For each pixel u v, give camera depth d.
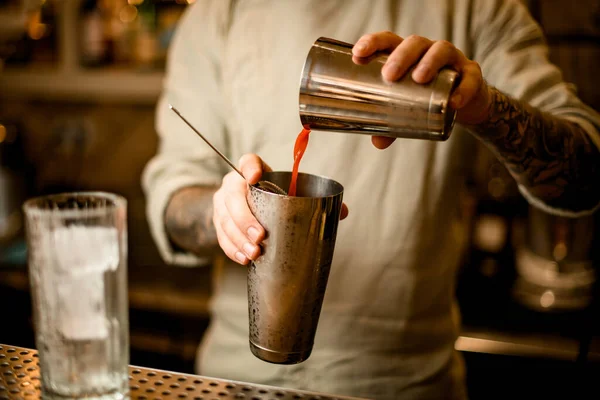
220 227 0.80
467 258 2.07
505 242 2.06
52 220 0.62
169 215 1.23
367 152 1.21
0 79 2.68
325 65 0.74
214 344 1.36
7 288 2.28
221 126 1.37
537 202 1.14
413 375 1.23
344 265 1.22
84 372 0.65
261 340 0.73
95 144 2.85
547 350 1.78
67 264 0.63
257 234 0.68
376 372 1.22
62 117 2.86
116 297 0.65
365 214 1.21
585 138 1.09
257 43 1.29
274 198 0.67
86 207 0.71
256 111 1.29
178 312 2.24
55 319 0.63
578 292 1.89
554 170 1.04
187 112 1.37
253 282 0.72
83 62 2.59
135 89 2.53
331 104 0.74
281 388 0.74
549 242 1.95
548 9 2.04
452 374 1.27
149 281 2.34
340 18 1.26
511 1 1.22
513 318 1.86
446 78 0.69
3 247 2.40
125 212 0.67
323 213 0.67
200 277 2.38
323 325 1.23
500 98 0.92
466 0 1.21
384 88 0.71
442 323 1.27
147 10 2.49
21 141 2.67
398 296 1.21
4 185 2.49
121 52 2.59
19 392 0.68
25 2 2.53
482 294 1.94
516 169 1.05
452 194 1.25
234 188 0.78
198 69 1.37
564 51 2.06
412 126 0.71
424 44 0.71
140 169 2.83
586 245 1.92
